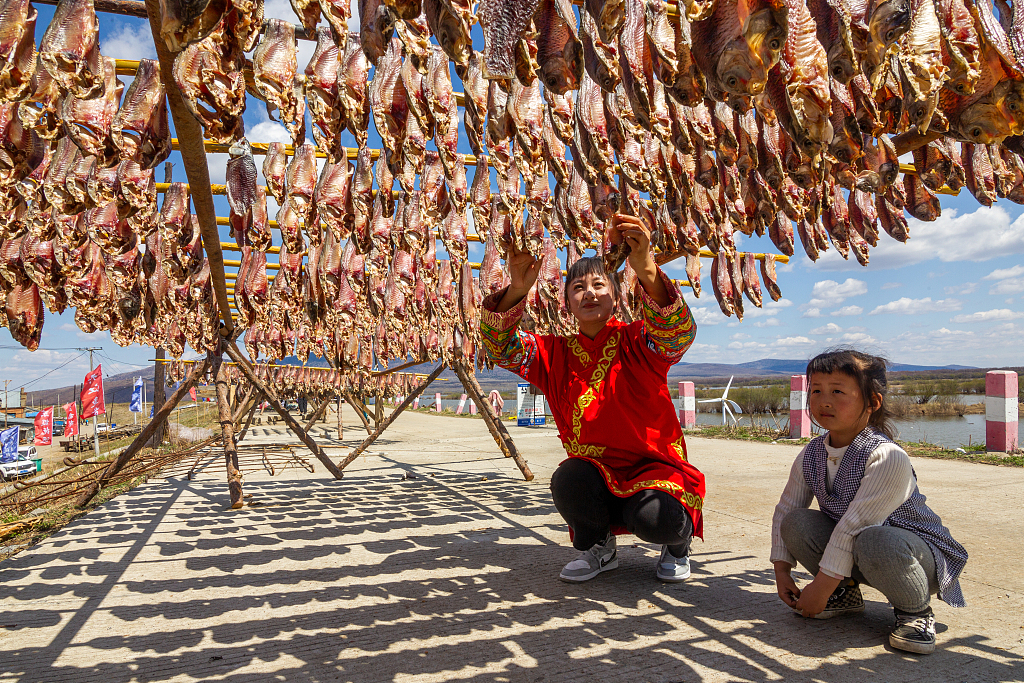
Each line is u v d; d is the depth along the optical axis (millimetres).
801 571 3062
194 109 1380
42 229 2336
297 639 2236
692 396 14375
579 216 2627
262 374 11516
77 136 1803
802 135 1306
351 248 4203
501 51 1264
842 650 2074
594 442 2652
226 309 5465
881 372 2289
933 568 2090
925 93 1436
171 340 5953
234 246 4941
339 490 6242
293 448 11508
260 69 1563
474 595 2738
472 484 6613
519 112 1769
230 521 4652
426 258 4312
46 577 3135
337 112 1755
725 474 6613
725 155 1953
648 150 2332
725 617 2416
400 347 7609
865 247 3266
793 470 2592
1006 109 1691
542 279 3996
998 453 7910
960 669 1896
